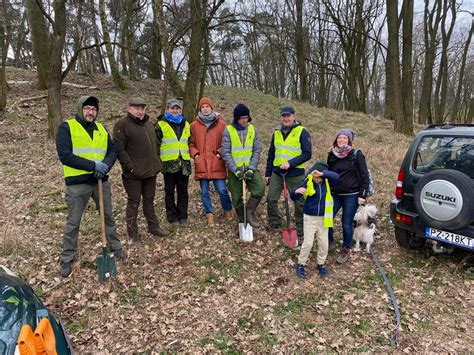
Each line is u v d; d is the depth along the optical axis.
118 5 20.91
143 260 4.61
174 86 12.98
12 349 2.00
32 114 10.58
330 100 42.78
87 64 22.55
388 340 3.39
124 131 4.53
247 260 4.79
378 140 12.45
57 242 4.93
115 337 3.40
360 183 4.52
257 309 3.83
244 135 5.21
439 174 3.92
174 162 5.24
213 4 9.09
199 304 3.89
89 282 4.13
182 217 5.60
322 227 4.25
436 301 3.93
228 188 5.50
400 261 4.74
